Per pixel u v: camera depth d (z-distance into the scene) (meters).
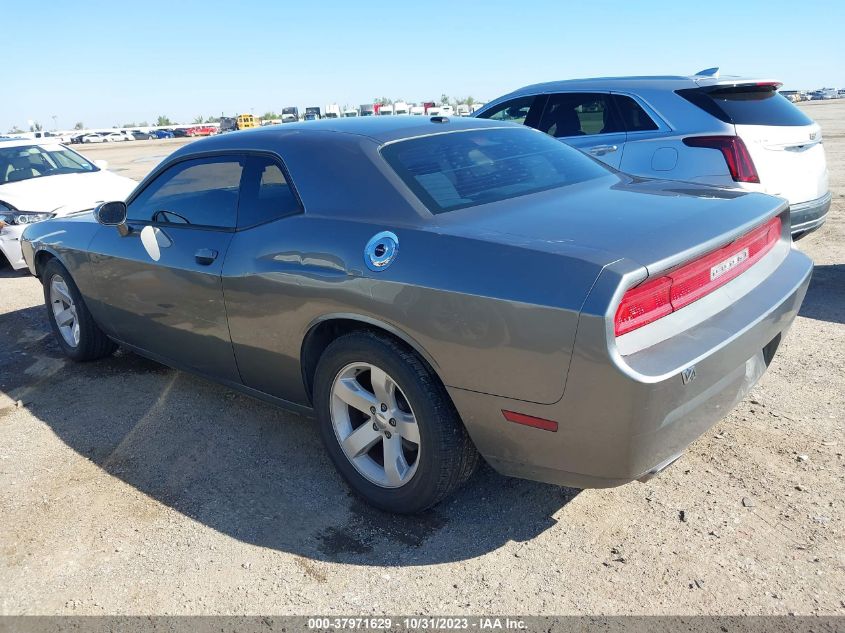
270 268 2.98
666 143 5.43
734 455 3.13
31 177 8.48
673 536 2.63
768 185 5.10
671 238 2.30
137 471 3.35
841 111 36.78
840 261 6.32
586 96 6.10
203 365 3.70
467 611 2.32
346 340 2.76
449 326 2.39
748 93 5.44
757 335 2.49
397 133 3.13
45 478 3.33
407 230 2.61
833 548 2.50
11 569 2.67
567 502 2.89
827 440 3.21
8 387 4.53
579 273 2.14
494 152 3.21
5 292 7.21
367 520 2.87
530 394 2.27
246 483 3.19
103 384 4.47
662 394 2.11
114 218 3.76
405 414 2.74
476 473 3.16
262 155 3.26
